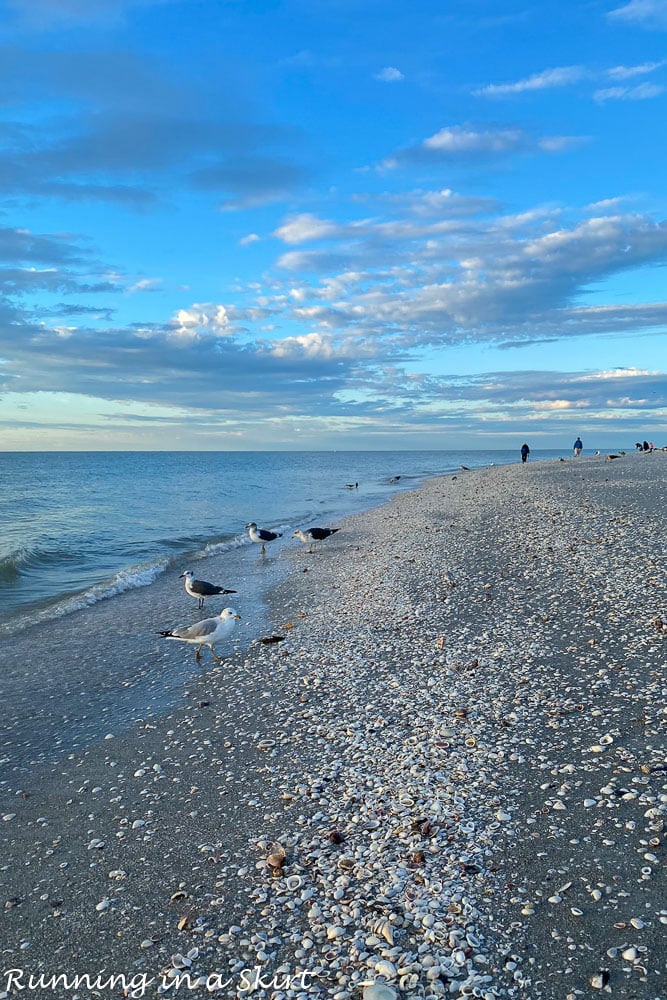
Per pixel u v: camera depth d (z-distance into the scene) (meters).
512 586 15.28
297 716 9.62
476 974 4.71
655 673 9.63
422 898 5.52
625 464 47.12
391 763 7.91
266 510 41.91
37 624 15.75
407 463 147.00
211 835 6.80
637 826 6.28
